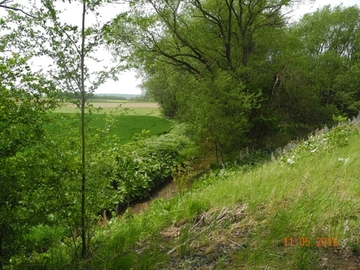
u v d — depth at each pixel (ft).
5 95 11.23
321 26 92.63
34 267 12.26
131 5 13.99
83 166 12.83
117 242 13.21
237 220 13.35
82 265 12.00
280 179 17.60
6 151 11.68
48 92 12.15
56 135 12.82
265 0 55.26
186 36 54.39
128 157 14.07
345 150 24.03
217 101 42.75
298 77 57.52
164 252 11.77
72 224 12.78
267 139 55.57
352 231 10.43
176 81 58.39
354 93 79.25
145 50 47.26
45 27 12.34
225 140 43.50
